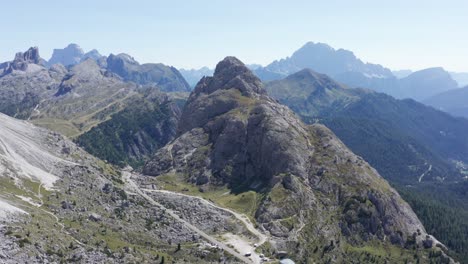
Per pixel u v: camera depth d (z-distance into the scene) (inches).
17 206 7386.8
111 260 6752.0
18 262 5511.8
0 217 6446.9
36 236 6323.8
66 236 6909.5
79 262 6259.8
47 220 7273.6
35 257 5792.3
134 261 7066.9
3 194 7795.3
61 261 6033.5
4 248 5639.8
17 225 6387.8
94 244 7150.6
